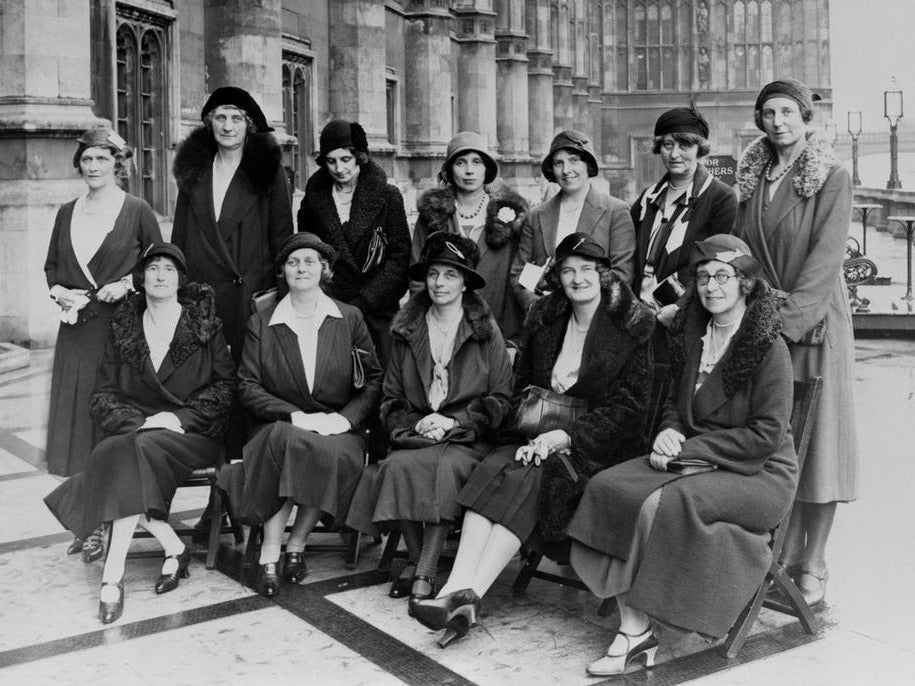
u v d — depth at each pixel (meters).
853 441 4.67
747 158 4.80
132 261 5.39
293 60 17.44
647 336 4.55
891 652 4.15
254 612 4.53
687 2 48.72
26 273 10.11
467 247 4.92
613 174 49.97
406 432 4.89
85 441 5.27
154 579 4.93
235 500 4.83
